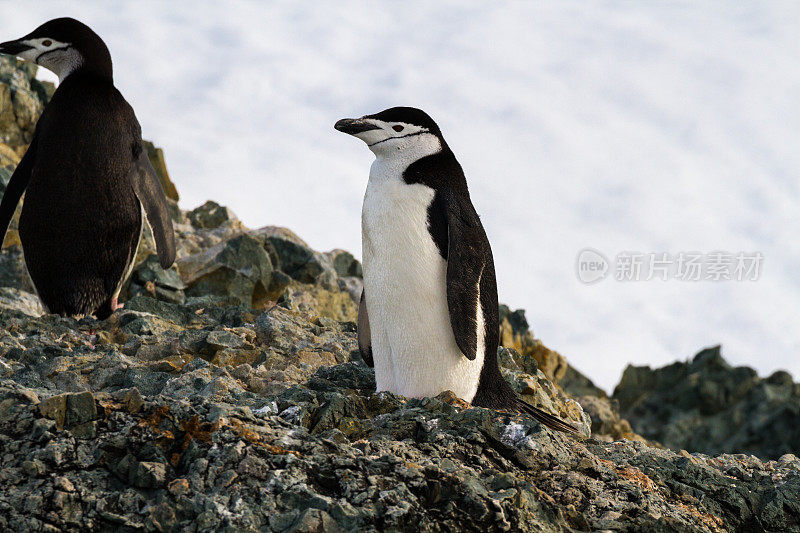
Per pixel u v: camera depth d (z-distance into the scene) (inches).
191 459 642.2
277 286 1476.4
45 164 1125.1
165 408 679.7
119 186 1149.7
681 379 2345.0
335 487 634.8
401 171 860.6
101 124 1141.1
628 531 672.4
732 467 864.3
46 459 627.8
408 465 658.2
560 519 658.8
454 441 725.3
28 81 1827.0
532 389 1060.5
